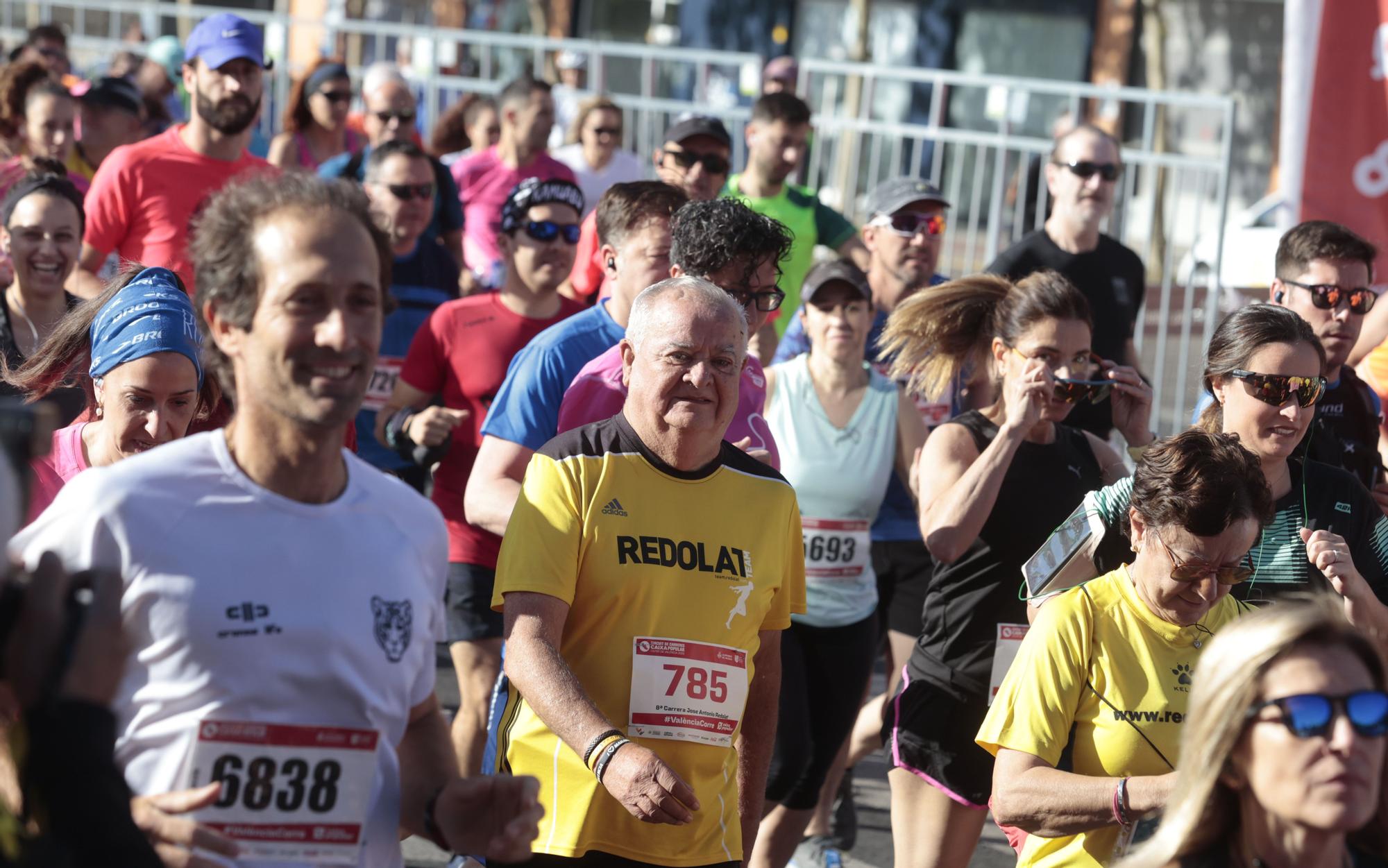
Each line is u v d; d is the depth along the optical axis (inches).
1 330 542.3
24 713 203.2
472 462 546.9
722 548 338.6
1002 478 421.7
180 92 1227.9
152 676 225.0
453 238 805.2
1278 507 397.1
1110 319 718.5
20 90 862.5
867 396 528.1
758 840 477.4
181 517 226.1
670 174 782.5
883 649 616.1
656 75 1403.8
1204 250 976.9
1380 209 746.8
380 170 674.8
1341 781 214.8
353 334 227.9
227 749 225.6
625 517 333.4
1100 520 379.9
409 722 258.4
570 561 329.4
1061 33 2018.9
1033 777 319.9
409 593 244.7
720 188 807.1
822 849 534.9
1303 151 756.0
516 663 322.3
